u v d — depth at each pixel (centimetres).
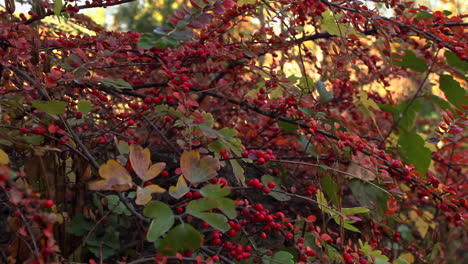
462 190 163
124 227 129
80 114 122
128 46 127
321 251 123
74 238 119
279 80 128
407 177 125
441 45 132
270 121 143
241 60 144
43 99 117
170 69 128
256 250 121
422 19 136
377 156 127
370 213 132
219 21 137
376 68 146
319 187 129
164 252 107
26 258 111
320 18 139
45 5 128
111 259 125
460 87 141
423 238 154
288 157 142
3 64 116
